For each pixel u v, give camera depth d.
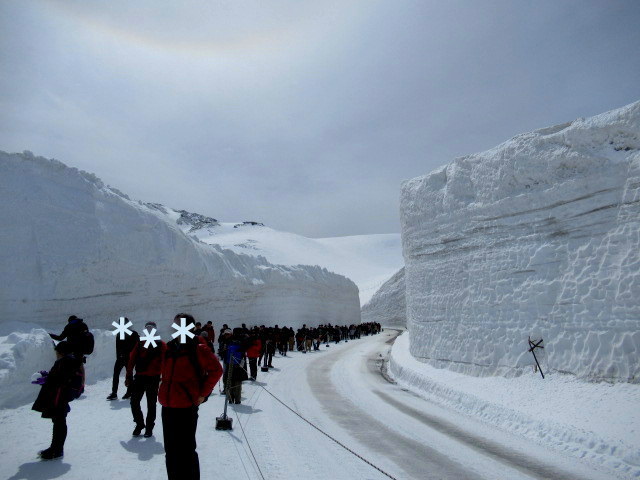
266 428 7.75
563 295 10.24
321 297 39.72
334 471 5.59
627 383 8.53
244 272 27.86
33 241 13.02
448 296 14.24
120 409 8.20
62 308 13.35
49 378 5.44
